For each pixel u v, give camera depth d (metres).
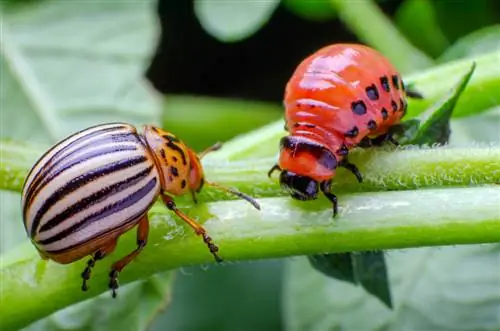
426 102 0.10
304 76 0.09
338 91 0.09
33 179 0.09
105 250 0.09
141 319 0.11
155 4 0.13
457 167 0.09
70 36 0.13
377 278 0.10
